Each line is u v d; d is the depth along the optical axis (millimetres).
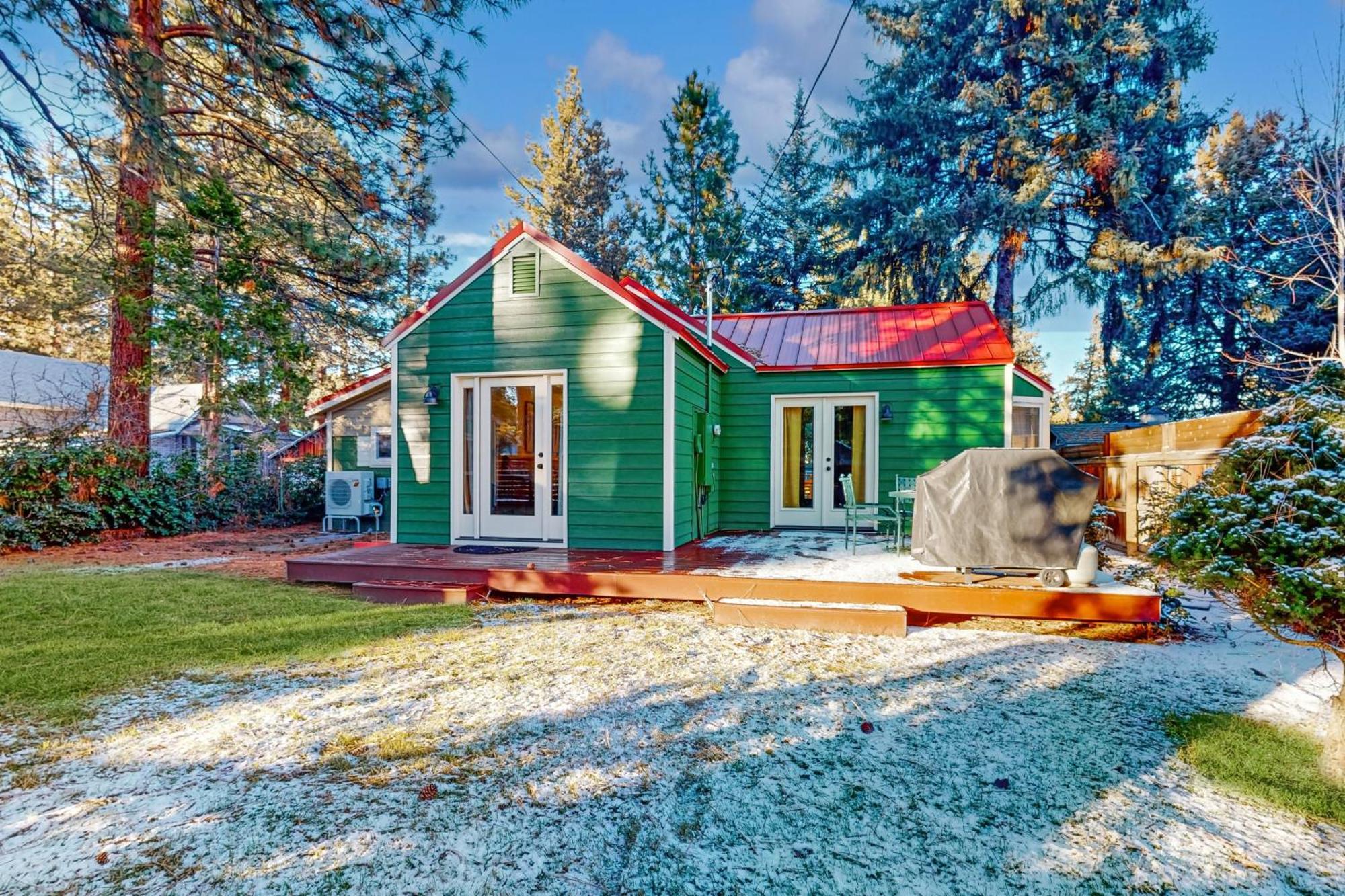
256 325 11211
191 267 10789
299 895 1926
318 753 2818
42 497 9023
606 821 2338
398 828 2264
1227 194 15922
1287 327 15594
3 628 4664
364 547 7176
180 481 10945
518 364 7160
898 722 3209
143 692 3475
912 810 2432
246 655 4113
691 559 6371
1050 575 4938
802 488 9562
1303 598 2562
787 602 5109
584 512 7000
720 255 20531
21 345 18750
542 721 3178
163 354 10727
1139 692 3615
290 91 8750
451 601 5625
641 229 22094
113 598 5609
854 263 18750
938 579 5270
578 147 25312
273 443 13969
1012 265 16766
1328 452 2783
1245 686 3727
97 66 7078
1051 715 3307
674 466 6879
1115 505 8234
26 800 2412
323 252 11445
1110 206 15828
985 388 8852
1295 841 2260
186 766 2691
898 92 17578
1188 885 2021
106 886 1947
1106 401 20172
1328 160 9562
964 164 16562
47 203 8477
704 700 3469
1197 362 18297
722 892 1980
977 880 2043
